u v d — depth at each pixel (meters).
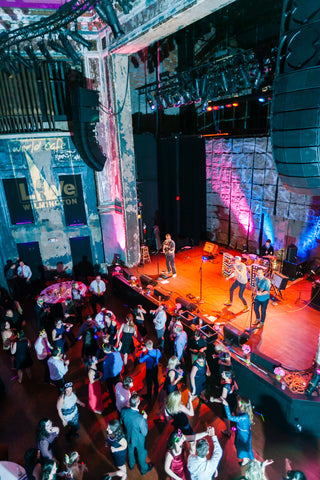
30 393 6.94
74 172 11.13
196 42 12.23
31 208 11.01
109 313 7.93
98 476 5.04
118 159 10.57
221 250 12.90
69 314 8.80
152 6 7.02
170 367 5.50
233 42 11.25
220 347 5.89
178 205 13.61
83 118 9.41
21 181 10.70
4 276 11.04
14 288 10.80
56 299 9.16
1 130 10.09
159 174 13.64
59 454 5.45
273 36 9.98
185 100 9.61
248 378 6.24
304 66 3.57
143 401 6.47
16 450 5.59
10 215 10.84
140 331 8.10
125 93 9.97
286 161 3.96
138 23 7.66
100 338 7.22
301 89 3.56
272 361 6.08
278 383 5.79
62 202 11.31
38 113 10.25
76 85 10.46
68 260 11.89
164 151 13.07
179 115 13.86
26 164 10.51
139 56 12.04
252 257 10.12
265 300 7.22
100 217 11.77
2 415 6.37
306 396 5.49
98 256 12.26
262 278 7.30
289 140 3.80
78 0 7.21
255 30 10.46
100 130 10.71
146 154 13.24
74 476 4.38
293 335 7.30
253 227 11.98
